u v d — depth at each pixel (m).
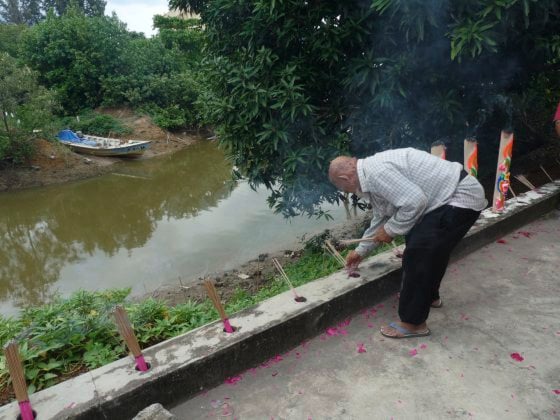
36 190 13.52
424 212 2.55
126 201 12.16
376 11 4.59
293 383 2.58
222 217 10.17
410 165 2.48
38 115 14.68
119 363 2.51
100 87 21.53
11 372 2.06
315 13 4.89
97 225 10.38
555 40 4.48
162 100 22.14
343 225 8.83
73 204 12.07
